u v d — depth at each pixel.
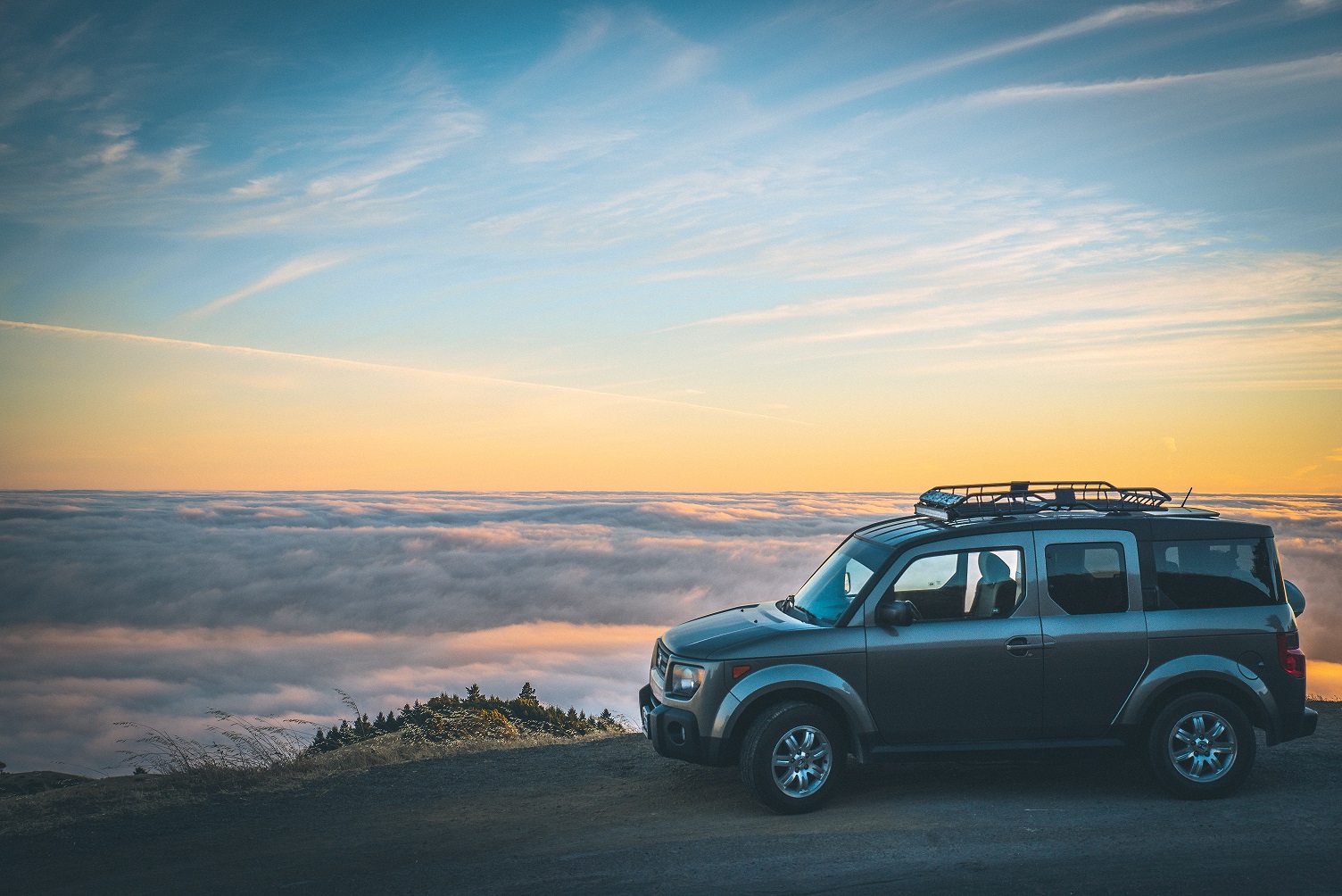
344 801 6.93
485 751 8.51
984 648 5.93
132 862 5.69
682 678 6.16
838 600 6.39
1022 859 4.89
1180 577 6.11
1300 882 4.45
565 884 4.82
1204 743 5.91
